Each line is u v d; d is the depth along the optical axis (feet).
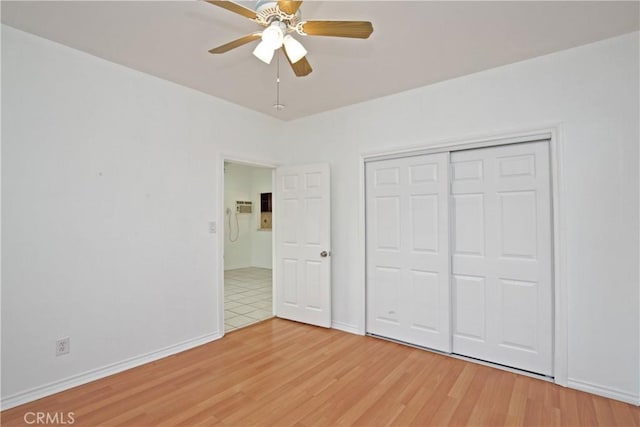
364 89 10.50
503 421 6.61
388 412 6.93
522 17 6.74
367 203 11.58
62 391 7.68
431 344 10.12
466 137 9.41
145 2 6.29
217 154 11.23
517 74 8.71
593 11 6.54
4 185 7.03
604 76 7.63
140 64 8.84
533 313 8.61
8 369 7.04
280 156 13.64
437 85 10.00
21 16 6.72
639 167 7.25
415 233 10.49
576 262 7.87
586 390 7.70
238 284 20.13
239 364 9.16
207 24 7.04
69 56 7.96
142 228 9.27
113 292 8.66
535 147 8.64
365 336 11.32
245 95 11.05
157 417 6.75
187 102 10.40
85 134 8.21
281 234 13.42
